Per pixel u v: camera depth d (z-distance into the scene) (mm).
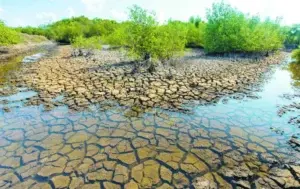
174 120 6832
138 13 13289
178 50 15273
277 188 3949
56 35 50562
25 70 14070
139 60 15266
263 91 9859
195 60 18500
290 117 7035
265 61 18750
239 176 4258
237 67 15375
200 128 6285
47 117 7008
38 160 4781
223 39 21391
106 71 13547
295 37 36844
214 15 22391
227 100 8625
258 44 20750
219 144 5422
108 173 4355
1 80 11484
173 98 8820
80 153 5039
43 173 4363
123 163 4664
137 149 5199
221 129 6223
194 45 31344
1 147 5305
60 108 7738
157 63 15836
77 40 22125
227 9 21906
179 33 14945
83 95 9086
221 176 4270
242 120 6828
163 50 13758
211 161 4730
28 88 10031
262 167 4543
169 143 5469
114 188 3959
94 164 4629
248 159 4812
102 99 8641
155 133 5984
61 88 10008
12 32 25344
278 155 4961
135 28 13406
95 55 21453
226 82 11180
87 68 14586
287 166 4543
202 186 4004
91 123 6598
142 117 7051
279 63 17922
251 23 23828
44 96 8945
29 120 6793
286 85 10930
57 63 16781
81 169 4473
